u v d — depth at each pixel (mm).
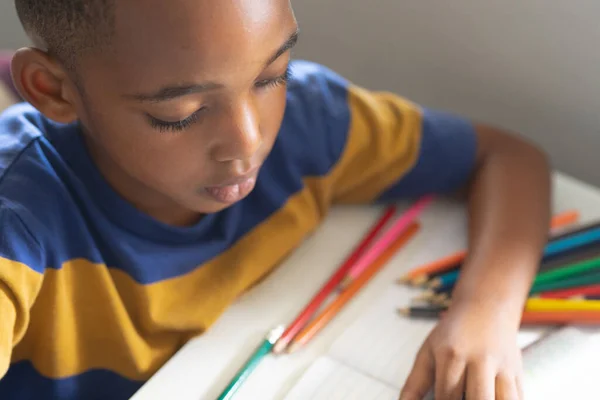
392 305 571
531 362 501
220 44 391
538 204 624
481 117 794
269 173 631
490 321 520
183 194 493
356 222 668
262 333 554
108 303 553
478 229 613
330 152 643
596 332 527
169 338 586
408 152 649
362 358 523
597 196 675
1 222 496
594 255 588
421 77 822
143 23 389
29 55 470
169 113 422
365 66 866
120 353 575
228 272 596
